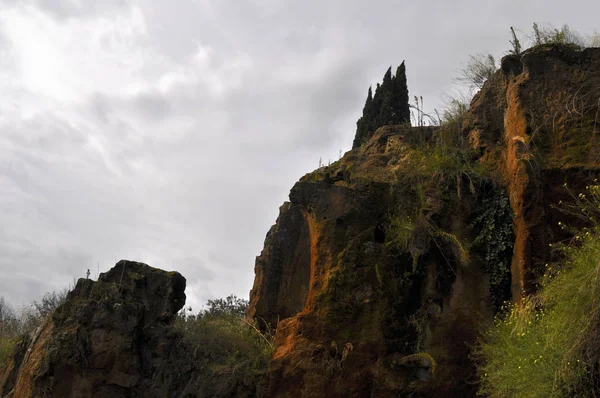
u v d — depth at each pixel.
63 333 13.25
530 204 11.86
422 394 11.95
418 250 12.73
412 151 14.50
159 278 14.69
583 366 8.63
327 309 12.65
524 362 9.15
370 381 12.16
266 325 16.16
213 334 14.40
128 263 14.81
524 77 13.27
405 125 16.59
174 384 13.41
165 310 14.38
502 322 11.61
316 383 12.23
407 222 13.04
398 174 13.95
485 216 12.94
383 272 12.80
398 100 27.47
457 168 13.55
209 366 13.66
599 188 10.56
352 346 12.34
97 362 13.15
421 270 12.81
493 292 12.41
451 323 12.40
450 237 12.73
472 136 14.38
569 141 12.30
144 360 13.66
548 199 11.89
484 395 11.80
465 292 12.59
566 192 11.84
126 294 14.16
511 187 12.63
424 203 13.16
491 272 12.53
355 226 13.22
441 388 11.95
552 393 8.48
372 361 12.27
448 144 14.54
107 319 13.48
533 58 13.26
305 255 16.61
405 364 12.16
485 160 13.74
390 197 13.55
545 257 11.55
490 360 10.84
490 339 11.63
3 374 14.77
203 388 13.29
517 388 9.27
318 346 12.44
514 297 12.00
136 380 13.26
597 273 8.45
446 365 12.12
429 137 15.80
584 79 12.71
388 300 12.61
